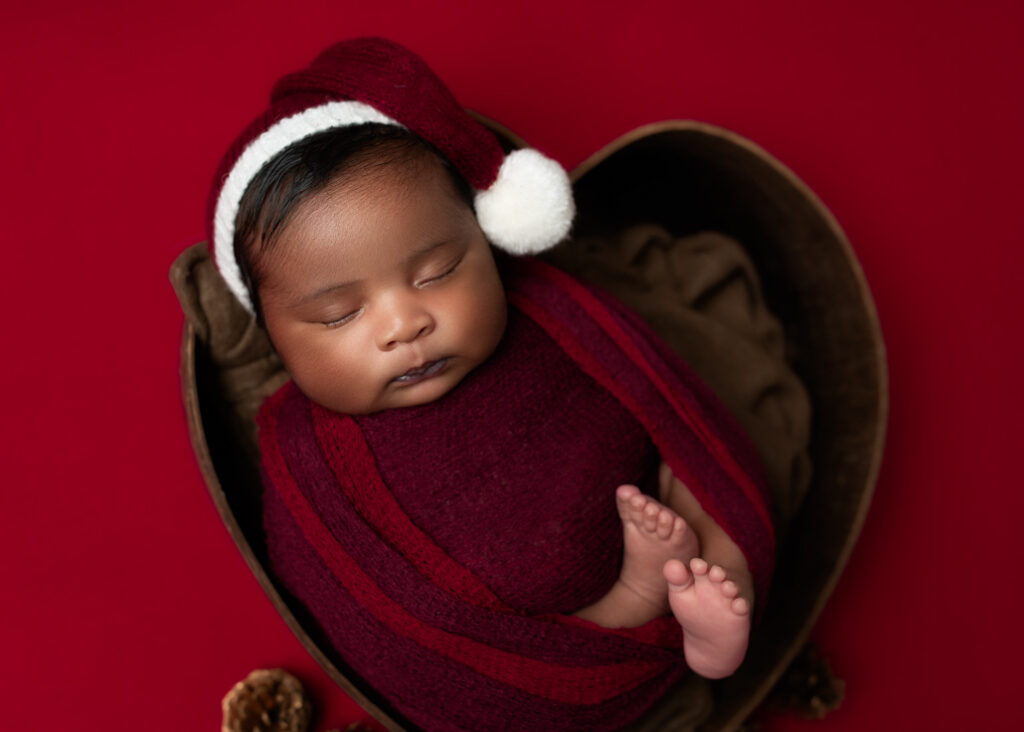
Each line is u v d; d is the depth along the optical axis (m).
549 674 0.83
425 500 0.81
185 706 1.18
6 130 1.21
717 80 1.32
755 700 1.02
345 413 0.81
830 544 1.06
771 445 1.09
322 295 0.71
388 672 0.86
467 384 0.82
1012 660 1.24
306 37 1.26
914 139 1.33
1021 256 1.32
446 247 0.72
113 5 1.24
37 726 1.15
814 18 1.34
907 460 1.28
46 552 1.18
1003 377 1.30
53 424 1.19
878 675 1.23
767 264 1.14
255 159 0.73
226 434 0.98
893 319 1.30
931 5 1.34
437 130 0.74
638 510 0.81
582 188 1.07
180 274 0.89
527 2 1.29
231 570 1.21
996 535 1.27
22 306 1.19
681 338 1.12
